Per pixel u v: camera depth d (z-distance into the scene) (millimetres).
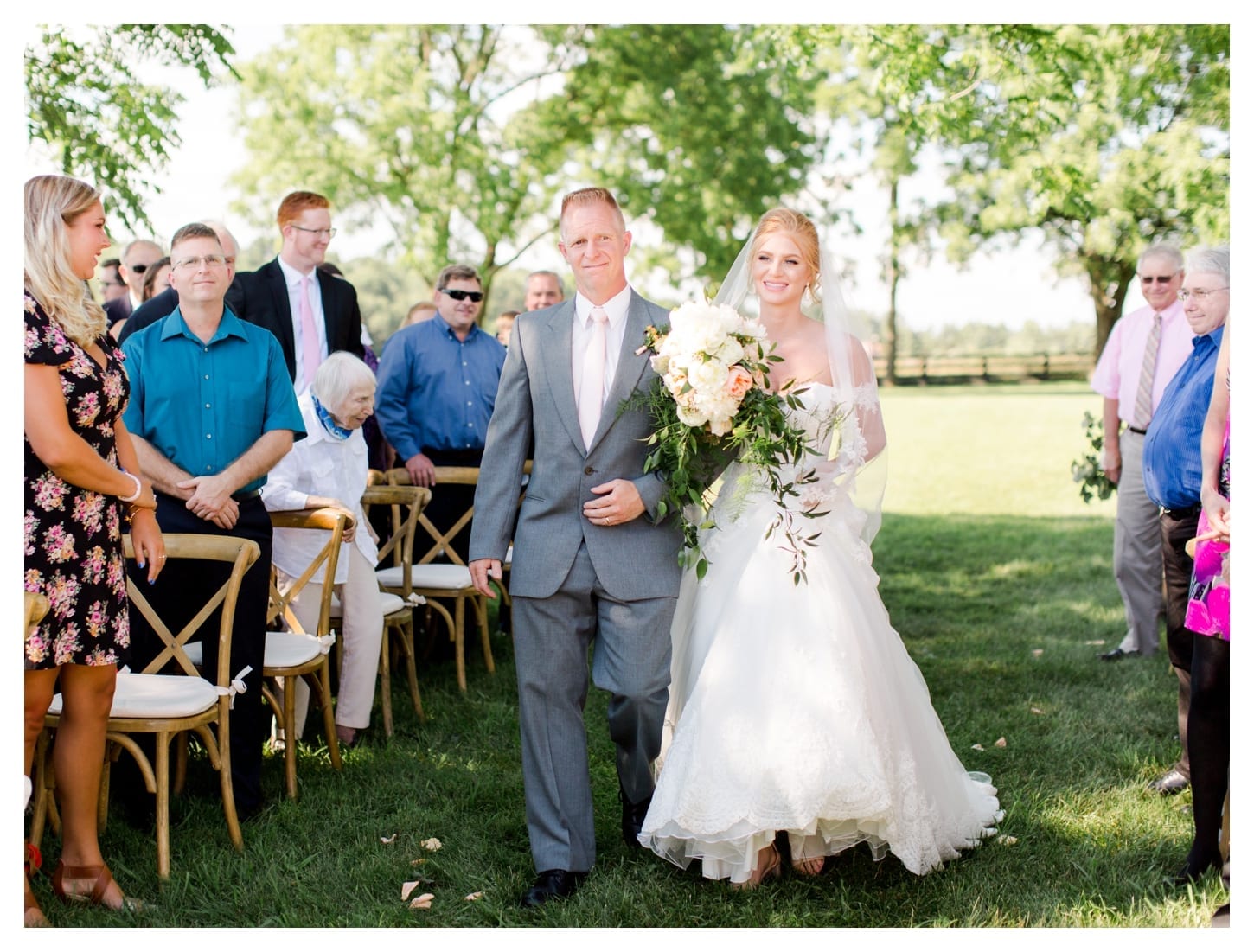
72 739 2988
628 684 3145
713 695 3086
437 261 15773
